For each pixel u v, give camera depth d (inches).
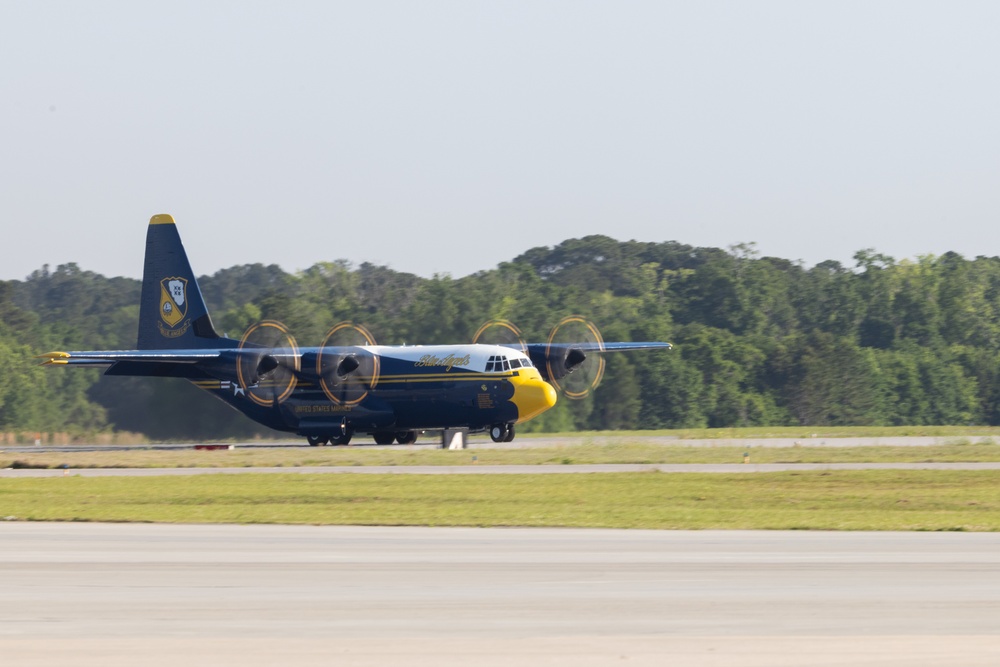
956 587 1987.0
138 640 1611.7
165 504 3592.5
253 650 1558.8
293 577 2095.2
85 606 1838.1
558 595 1920.5
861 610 1797.5
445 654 1537.9
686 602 1860.2
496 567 2207.2
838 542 2583.7
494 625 1701.5
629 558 2322.8
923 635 1632.6
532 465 5049.2
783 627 1684.3
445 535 2726.4
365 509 3390.7
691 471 4658.0
